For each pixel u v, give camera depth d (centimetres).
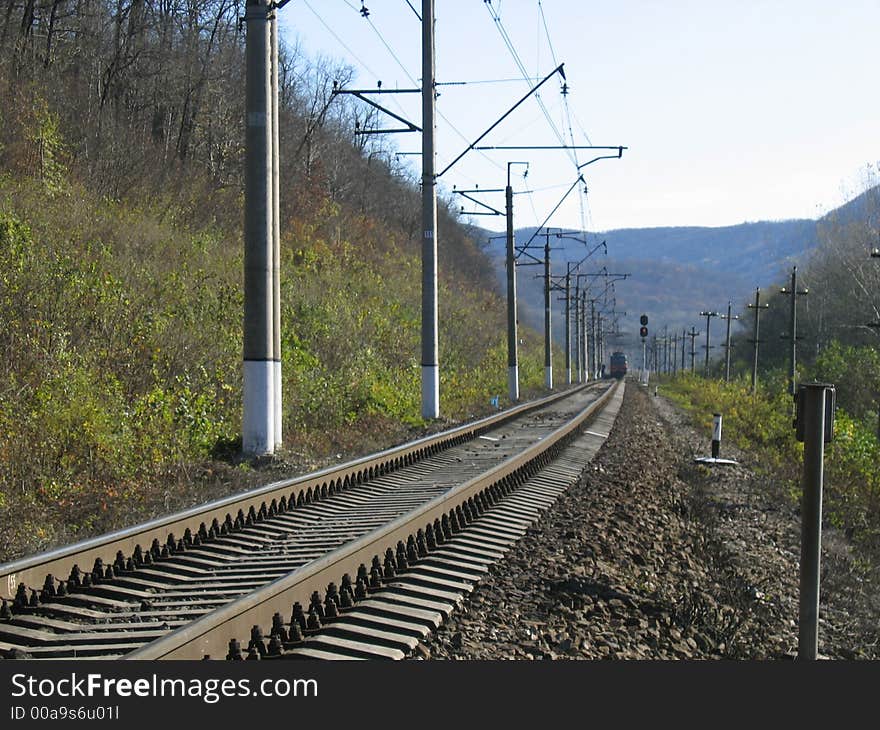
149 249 2612
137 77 4172
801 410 788
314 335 2772
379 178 7900
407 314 4297
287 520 1172
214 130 4481
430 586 829
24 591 761
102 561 875
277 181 1744
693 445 3022
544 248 5966
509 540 1080
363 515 1212
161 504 1281
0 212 2038
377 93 2617
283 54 6056
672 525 1433
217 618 607
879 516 1920
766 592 1177
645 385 9700
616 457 2242
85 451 1380
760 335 8694
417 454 1891
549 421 3212
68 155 2998
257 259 1673
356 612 726
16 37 3425
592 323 11669
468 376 4316
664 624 858
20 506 1159
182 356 1948
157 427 1591
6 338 1566
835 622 1112
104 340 1803
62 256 1962
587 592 893
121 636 668
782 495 2048
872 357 4453
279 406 1723
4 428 1315
